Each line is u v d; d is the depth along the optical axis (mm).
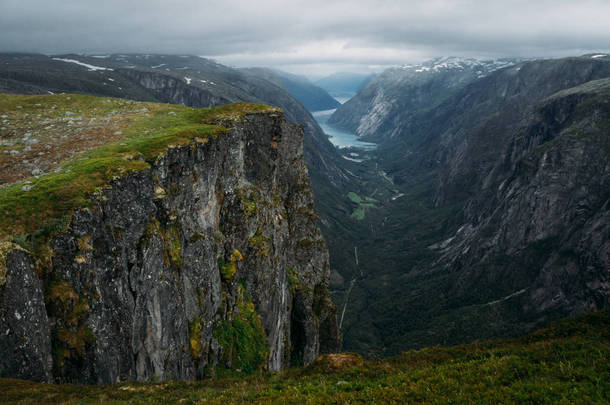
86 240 24141
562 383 16188
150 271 29328
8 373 19047
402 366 22312
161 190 33781
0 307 19016
